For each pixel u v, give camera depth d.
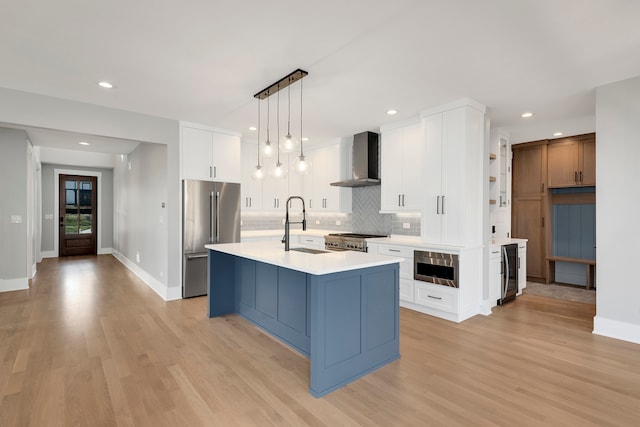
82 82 3.25
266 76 3.09
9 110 3.41
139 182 5.94
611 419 1.97
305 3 2.01
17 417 1.96
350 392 2.28
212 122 4.70
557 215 6.00
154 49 2.59
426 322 3.71
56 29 2.31
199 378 2.44
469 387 2.34
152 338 3.20
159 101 3.80
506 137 5.15
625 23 2.20
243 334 3.33
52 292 4.89
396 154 4.67
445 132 3.88
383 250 4.51
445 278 3.82
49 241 8.44
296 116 4.41
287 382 2.40
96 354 2.82
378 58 2.72
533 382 2.40
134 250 6.37
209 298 3.83
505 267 4.43
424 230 4.11
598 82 3.20
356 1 1.98
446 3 2.00
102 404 2.10
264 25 2.25
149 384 2.35
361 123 4.75
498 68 2.90
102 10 2.09
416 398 2.20
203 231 4.78
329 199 5.87
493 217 5.14
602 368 2.61
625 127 3.14
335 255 2.92
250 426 1.91
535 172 5.92
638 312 3.12
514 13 2.10
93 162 8.54
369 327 2.57
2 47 2.56
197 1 1.99
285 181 6.28
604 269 3.29
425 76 3.08
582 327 3.55
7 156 4.92
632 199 3.12
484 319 3.81
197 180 4.73
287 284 3.09
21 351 2.86
